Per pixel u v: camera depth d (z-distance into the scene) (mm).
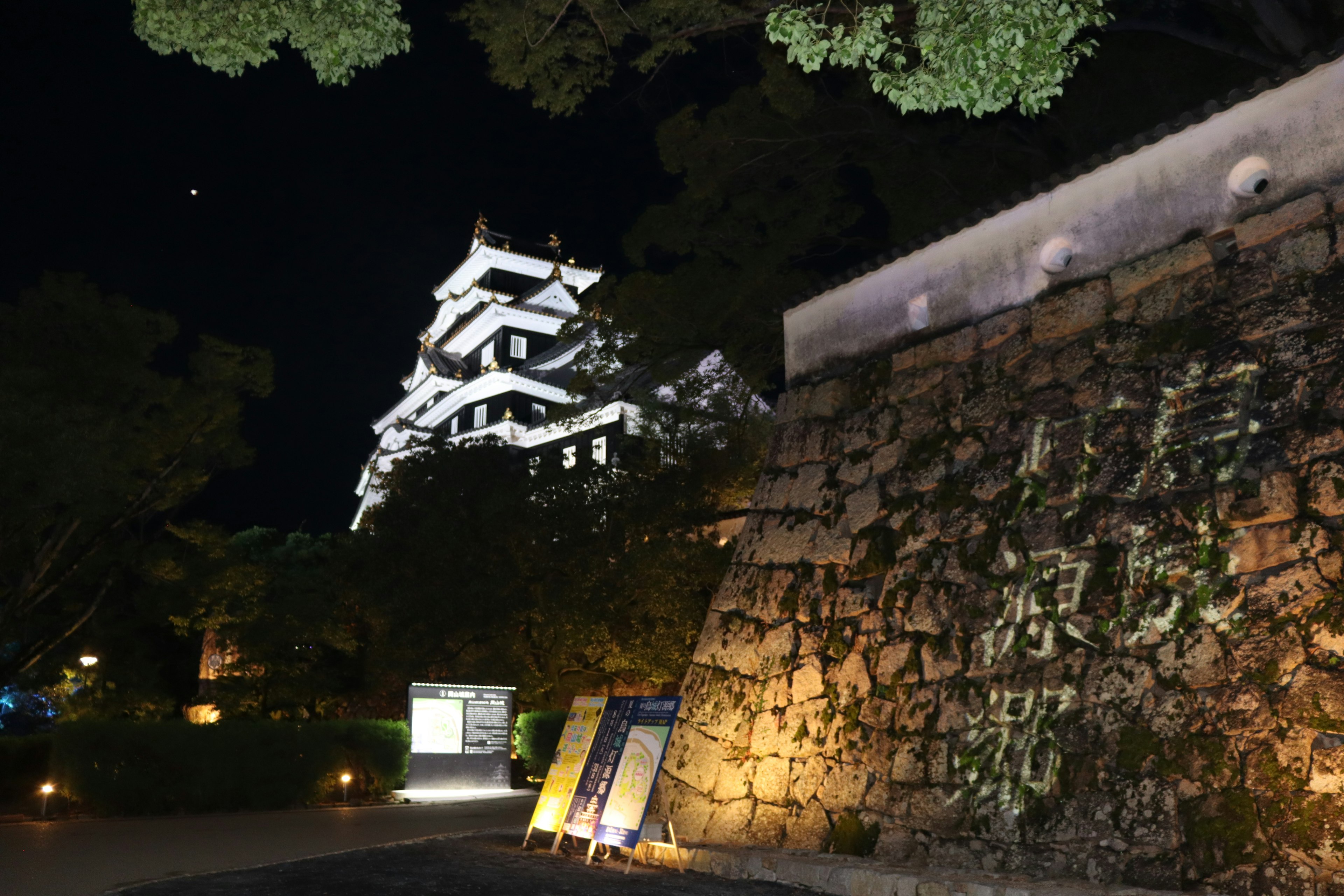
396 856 9703
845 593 10578
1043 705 8258
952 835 8398
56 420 18562
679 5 13180
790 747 10336
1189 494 7961
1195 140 8805
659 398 27469
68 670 26672
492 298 58219
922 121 16797
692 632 23484
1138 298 8992
